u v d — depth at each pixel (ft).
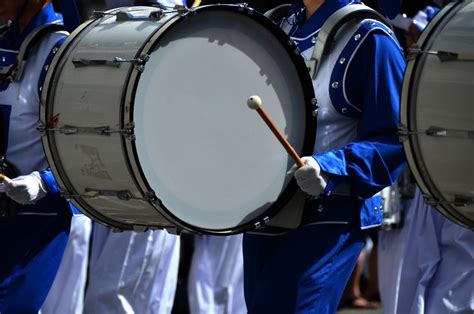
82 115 38.47
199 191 38.22
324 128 39.86
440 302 50.42
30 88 44.93
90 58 38.68
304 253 39.34
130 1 47.50
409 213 53.47
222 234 38.32
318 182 37.42
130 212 39.09
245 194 38.83
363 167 38.01
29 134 45.01
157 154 37.52
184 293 68.80
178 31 37.78
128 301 57.21
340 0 40.22
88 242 58.29
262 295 39.63
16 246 45.09
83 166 39.06
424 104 36.37
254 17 38.45
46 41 45.03
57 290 58.08
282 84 39.17
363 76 39.19
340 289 39.86
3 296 45.09
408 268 53.01
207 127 38.32
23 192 43.21
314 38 40.37
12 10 45.39
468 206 36.52
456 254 50.52
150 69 37.37
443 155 36.29
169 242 57.88
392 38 39.37
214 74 38.37
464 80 35.47
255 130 38.88
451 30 35.96
